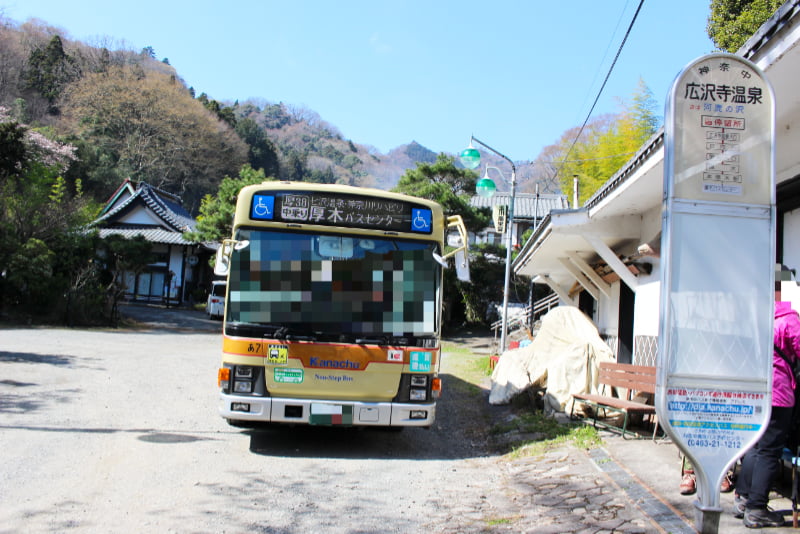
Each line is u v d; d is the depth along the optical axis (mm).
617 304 12469
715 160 3754
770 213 3750
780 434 4293
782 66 4355
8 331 16875
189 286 38062
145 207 37469
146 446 6883
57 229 21484
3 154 20875
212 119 60781
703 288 3707
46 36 65125
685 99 3758
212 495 5383
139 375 11742
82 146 49562
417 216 7531
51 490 5188
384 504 5434
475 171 31953
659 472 5820
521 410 10289
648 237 9508
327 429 8828
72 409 8359
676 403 3662
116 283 23328
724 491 5172
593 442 7180
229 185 29266
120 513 4770
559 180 33062
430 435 8977
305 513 5066
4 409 7957
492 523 4926
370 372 7035
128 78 56969
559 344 11164
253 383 6906
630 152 24078
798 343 4270
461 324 34156
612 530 4508
